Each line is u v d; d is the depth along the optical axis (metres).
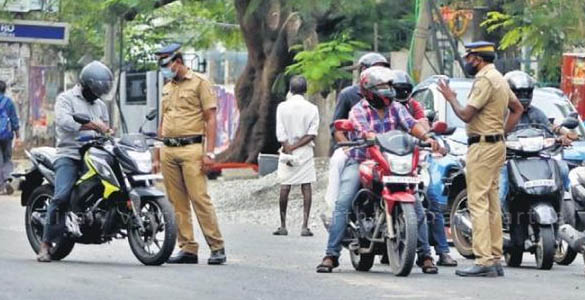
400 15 41.25
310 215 29.80
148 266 18.28
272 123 44.84
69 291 15.25
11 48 56.31
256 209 32.19
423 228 17.98
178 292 15.36
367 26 40.75
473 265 18.27
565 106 25.34
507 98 17.88
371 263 18.23
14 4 43.09
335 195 18.28
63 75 59.59
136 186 18.22
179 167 18.97
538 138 19.34
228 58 64.94
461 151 23.17
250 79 45.00
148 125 42.38
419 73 33.84
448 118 24.16
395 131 17.44
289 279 16.97
